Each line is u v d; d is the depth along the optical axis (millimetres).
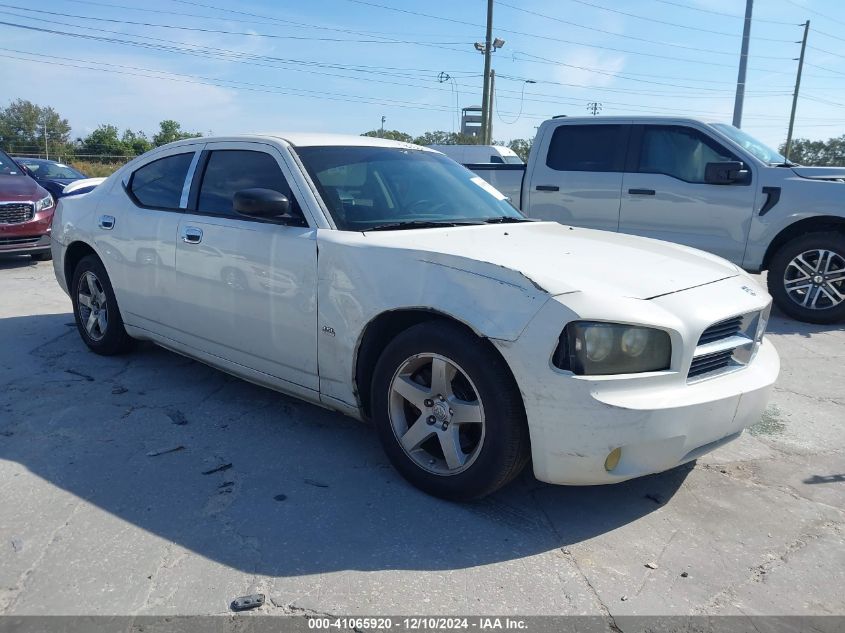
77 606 2377
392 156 4254
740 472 3547
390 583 2545
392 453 3275
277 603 2414
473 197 4305
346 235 3393
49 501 3086
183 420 4027
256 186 3910
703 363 2986
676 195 7297
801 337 6449
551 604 2455
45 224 9711
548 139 8031
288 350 3627
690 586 2584
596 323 2656
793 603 2500
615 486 3352
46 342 5645
